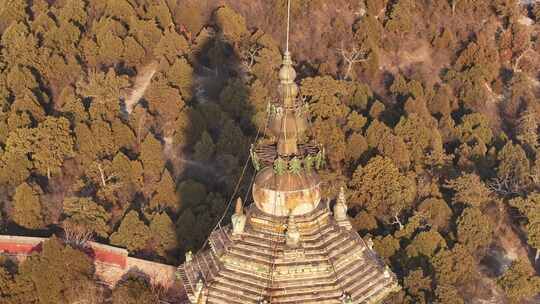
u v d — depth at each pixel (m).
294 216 24.98
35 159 75.69
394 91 99.19
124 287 60.38
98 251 66.88
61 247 61.41
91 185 75.69
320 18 116.56
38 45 93.69
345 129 84.88
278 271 24.02
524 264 66.00
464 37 118.94
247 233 24.95
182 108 85.44
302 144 25.80
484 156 83.94
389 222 74.62
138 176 76.44
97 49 95.50
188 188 70.69
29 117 78.94
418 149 83.62
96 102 82.50
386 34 117.38
